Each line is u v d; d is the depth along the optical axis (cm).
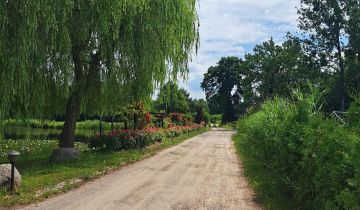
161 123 4469
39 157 2191
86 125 5331
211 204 1097
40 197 1117
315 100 1085
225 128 9538
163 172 1678
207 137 4800
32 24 1457
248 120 2420
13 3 1446
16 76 1482
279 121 1228
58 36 1664
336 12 5394
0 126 1587
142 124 3219
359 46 5206
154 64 2047
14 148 2681
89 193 1207
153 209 1023
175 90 2411
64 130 2102
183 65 2322
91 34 1894
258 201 1141
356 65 5216
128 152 2411
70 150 2020
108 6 1791
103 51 1923
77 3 1745
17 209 994
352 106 706
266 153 1438
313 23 5594
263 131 1526
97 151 2444
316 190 795
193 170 1764
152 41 2023
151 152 2509
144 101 2247
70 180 1398
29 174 1504
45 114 2198
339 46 5500
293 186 973
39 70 1672
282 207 1011
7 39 1451
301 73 6166
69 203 1069
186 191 1273
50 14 1540
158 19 2047
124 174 1594
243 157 2259
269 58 7600
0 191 1133
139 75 2069
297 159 963
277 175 1153
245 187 1362
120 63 2014
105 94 2127
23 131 3350
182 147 3078
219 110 14062
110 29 1889
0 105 1506
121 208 1026
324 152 747
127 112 3062
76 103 2092
